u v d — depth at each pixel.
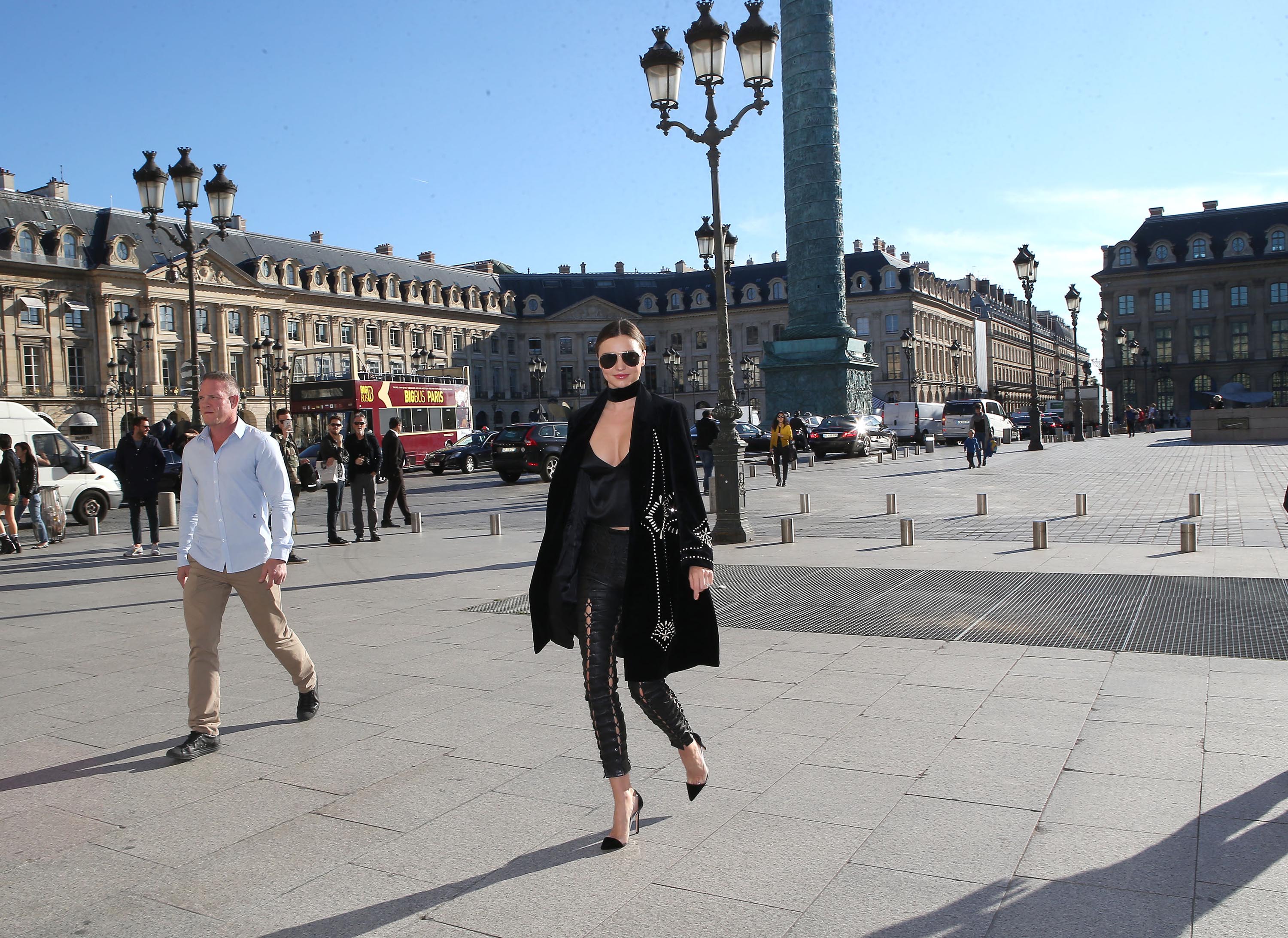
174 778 4.61
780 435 24.22
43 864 3.70
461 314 94.00
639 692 3.83
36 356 65.88
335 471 14.99
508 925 3.14
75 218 68.69
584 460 3.80
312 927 3.17
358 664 6.79
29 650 7.61
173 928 3.20
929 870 3.42
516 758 4.74
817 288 42.50
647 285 106.06
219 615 5.09
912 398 65.94
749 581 9.84
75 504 20.98
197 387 18.03
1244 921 3.02
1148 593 8.48
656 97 13.01
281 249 80.12
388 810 4.14
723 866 3.51
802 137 41.59
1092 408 72.06
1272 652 6.34
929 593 8.88
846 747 4.74
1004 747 4.66
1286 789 4.03
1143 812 3.84
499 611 8.73
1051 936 2.97
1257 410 42.28
